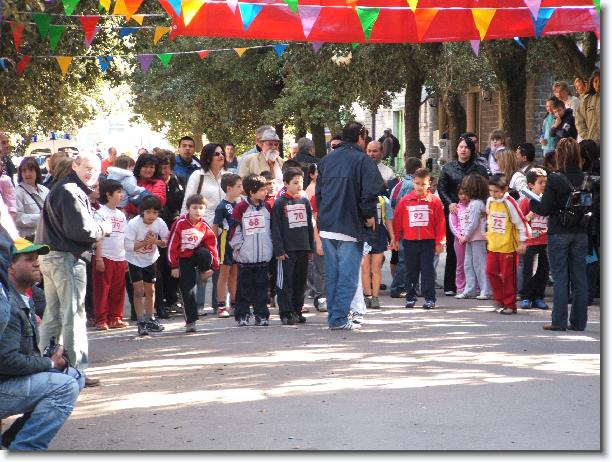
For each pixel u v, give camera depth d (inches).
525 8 536.4
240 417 344.5
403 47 991.6
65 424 343.3
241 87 1572.3
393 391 378.0
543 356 450.6
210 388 394.9
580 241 527.5
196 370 434.6
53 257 393.4
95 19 526.9
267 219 567.8
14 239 301.0
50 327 400.8
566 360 440.1
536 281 627.5
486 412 344.2
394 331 532.7
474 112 1615.4
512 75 924.0
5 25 643.5
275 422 336.2
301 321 576.7
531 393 372.2
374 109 1136.8
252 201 563.2
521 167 697.6
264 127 662.5
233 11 494.3
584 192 519.8
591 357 447.8
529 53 1138.7
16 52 723.4
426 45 990.4
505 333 522.6
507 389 379.2
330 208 536.1
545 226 621.6
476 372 412.8
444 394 371.6
